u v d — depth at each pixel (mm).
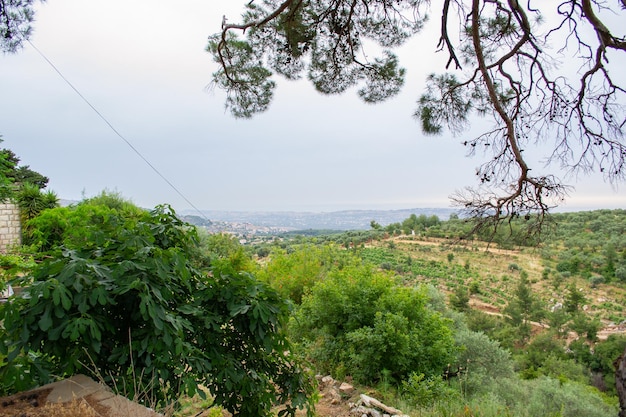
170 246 2912
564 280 61156
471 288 56531
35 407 1766
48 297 1933
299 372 3133
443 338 6270
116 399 1845
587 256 62375
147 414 1796
